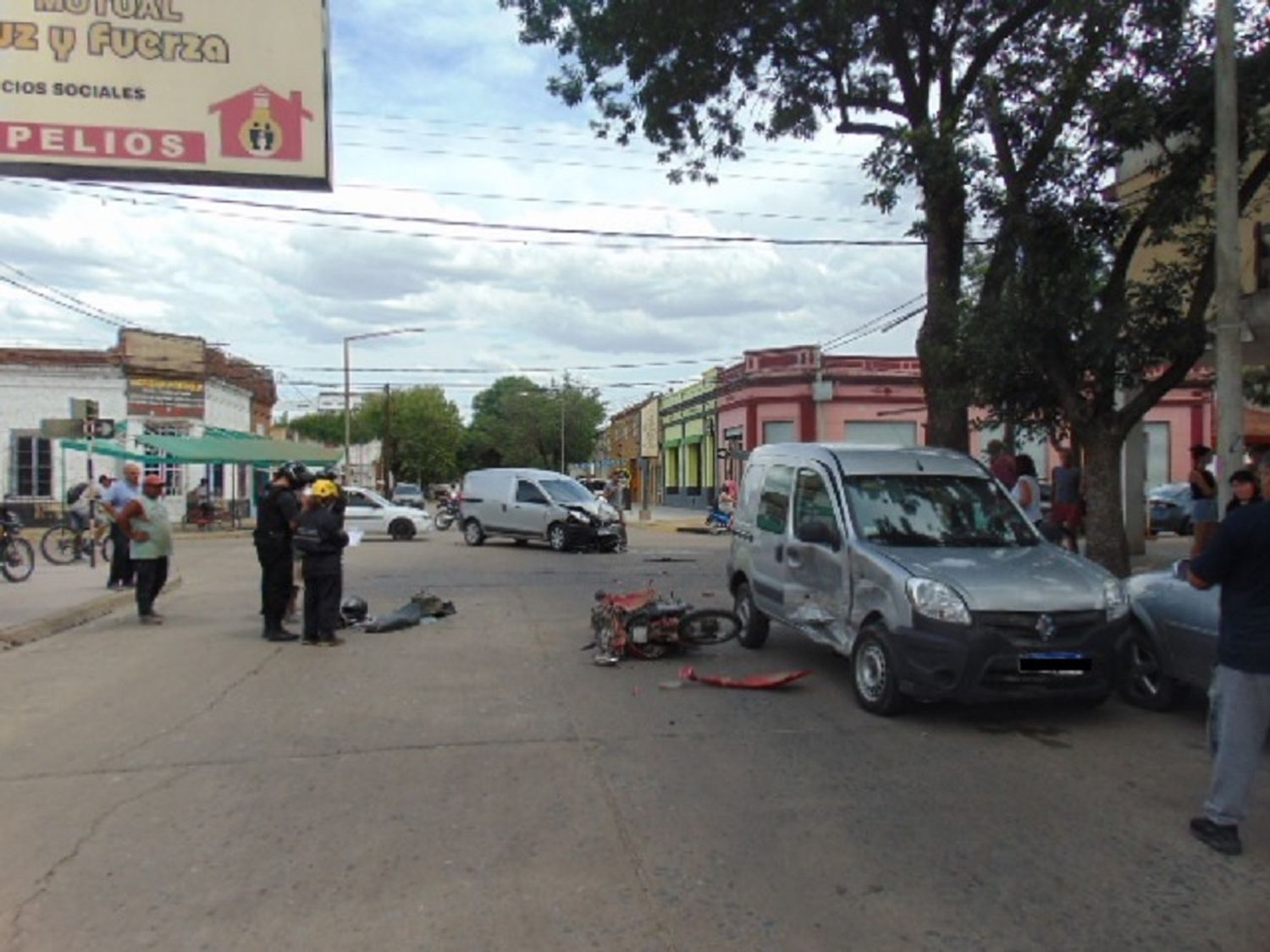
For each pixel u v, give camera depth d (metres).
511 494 23.39
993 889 4.21
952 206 11.30
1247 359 16.30
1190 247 10.40
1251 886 4.25
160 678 8.57
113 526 14.34
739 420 41.91
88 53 10.70
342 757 6.12
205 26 10.98
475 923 3.90
